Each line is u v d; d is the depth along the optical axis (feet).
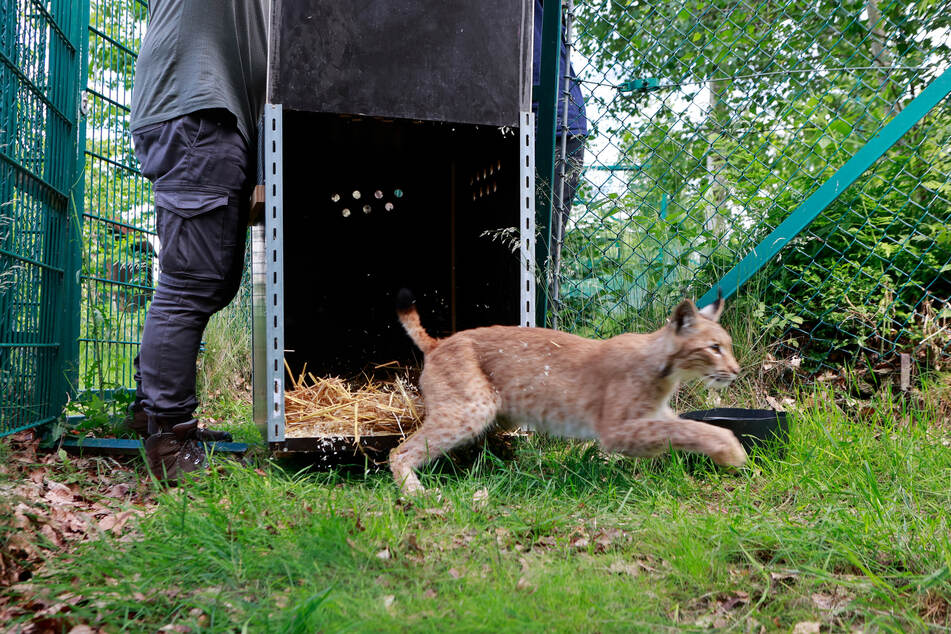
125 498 10.96
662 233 16.94
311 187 15.52
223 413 18.37
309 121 13.70
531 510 9.66
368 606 6.57
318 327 15.61
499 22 12.26
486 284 14.42
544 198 15.14
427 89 11.95
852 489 10.03
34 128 12.89
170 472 11.27
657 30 18.58
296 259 15.55
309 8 11.41
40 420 13.09
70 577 7.70
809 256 16.29
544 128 14.79
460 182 15.71
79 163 14.30
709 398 14.92
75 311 14.14
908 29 18.75
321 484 10.77
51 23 13.39
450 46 12.06
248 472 10.64
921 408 14.15
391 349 15.87
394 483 10.80
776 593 7.37
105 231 15.71
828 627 6.80
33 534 8.73
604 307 16.16
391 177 15.76
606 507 9.58
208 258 11.24
